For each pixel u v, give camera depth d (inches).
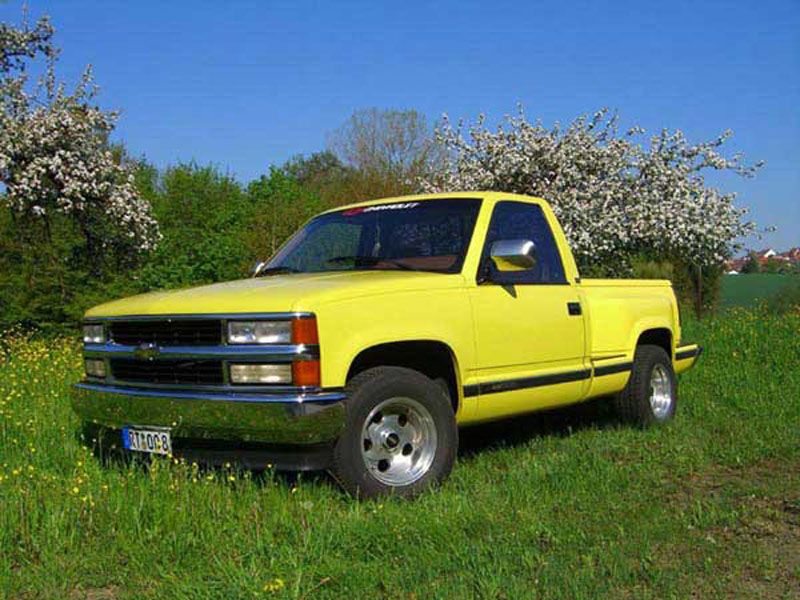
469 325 223.3
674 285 895.1
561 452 255.1
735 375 390.6
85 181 595.2
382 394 199.0
